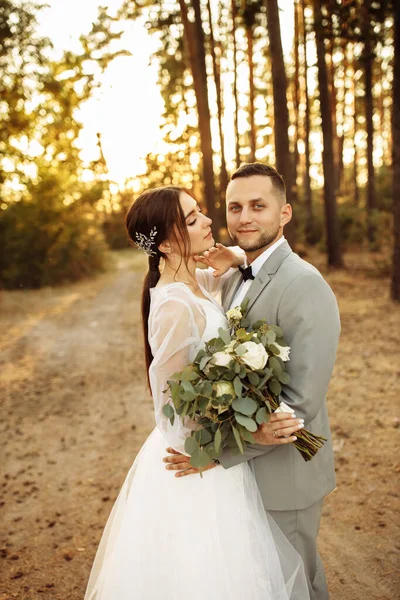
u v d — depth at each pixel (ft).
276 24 30.14
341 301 32.32
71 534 11.09
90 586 7.75
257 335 6.37
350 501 11.37
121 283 56.85
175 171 86.07
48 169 59.00
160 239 7.14
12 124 48.55
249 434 6.07
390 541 10.01
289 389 6.49
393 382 17.95
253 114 66.03
